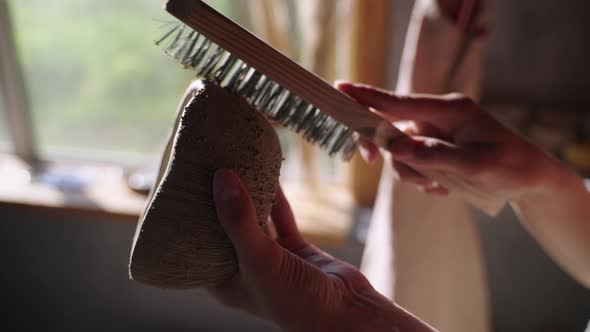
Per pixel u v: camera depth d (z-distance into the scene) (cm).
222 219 35
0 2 109
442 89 58
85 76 116
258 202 38
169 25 41
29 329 130
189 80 104
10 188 112
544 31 97
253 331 119
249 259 35
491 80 103
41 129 123
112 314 125
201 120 36
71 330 128
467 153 48
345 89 47
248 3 95
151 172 117
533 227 58
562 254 59
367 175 105
